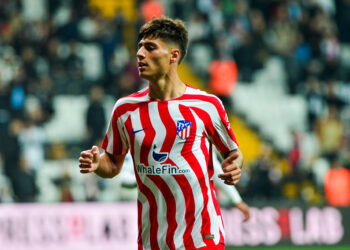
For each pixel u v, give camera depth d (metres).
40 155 48.97
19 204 38.44
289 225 42.59
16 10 58.25
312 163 53.22
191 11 62.47
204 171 14.83
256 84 60.97
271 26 63.91
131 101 14.98
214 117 14.90
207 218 14.79
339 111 57.97
